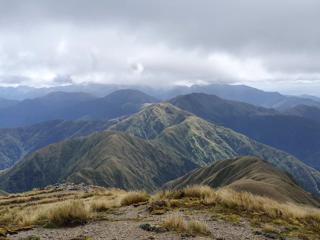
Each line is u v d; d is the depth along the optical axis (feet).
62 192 181.88
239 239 49.88
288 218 69.92
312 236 58.34
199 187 84.89
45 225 58.34
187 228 52.06
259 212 70.49
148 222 57.26
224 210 68.95
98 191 165.89
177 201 73.72
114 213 67.97
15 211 106.01
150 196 87.40
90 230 53.26
